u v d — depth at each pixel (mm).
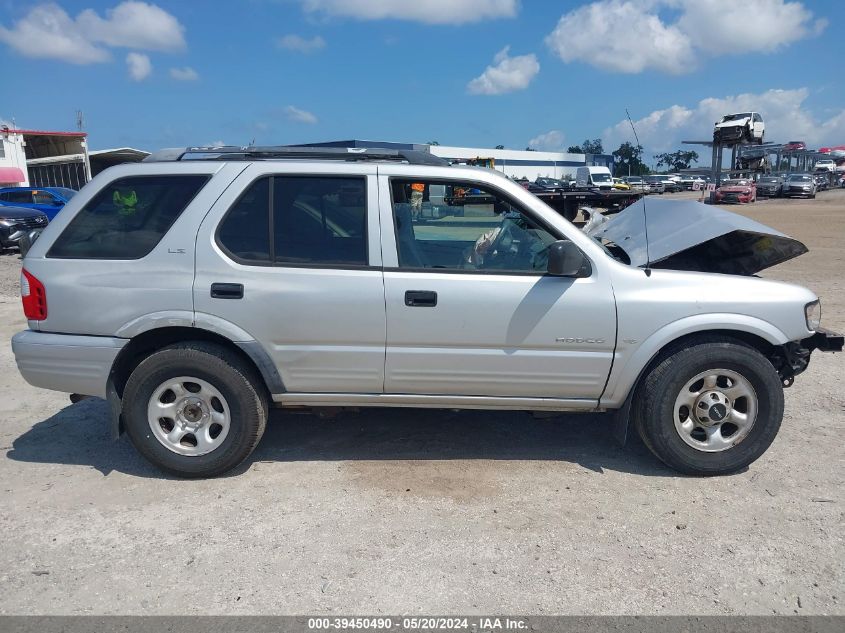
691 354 4035
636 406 4207
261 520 3682
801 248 4586
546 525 3627
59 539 3500
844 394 5688
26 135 35219
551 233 4078
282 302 3988
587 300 3988
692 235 4297
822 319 8172
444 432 4918
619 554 3357
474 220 4105
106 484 4125
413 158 4340
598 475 4234
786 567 3248
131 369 4281
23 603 2984
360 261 4035
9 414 5348
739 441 4164
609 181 38375
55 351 4086
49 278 4094
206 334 4148
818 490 4016
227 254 4023
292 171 4078
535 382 4105
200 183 4102
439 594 3041
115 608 2953
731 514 3742
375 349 4047
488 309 3984
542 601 2996
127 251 4070
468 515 3732
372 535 3527
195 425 4145
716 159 36906
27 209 17500
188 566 3258
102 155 38781
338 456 4508
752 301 4043
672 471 4285
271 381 4086
